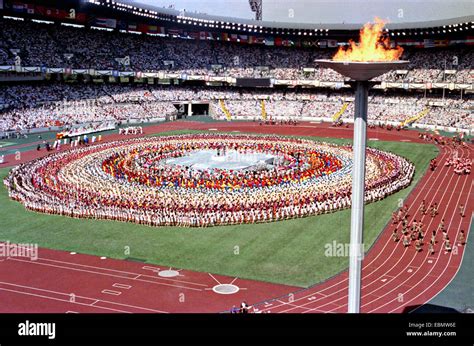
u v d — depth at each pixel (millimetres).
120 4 115438
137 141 99000
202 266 39969
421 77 131375
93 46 128625
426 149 93812
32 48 114812
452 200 59938
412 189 65188
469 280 37719
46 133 108000
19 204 56938
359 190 26125
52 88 121438
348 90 143375
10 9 106438
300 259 41594
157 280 37281
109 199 54781
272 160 80812
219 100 144625
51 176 66625
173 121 133750
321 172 71188
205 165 75500
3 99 108688
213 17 137250
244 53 150125
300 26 141750
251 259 41500
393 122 126188
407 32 131250
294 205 54125
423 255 42969
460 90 128625
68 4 112125
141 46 138750
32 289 35625
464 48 132000
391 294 35312
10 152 87000
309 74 144375
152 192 59156
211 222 50031
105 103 127125
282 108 141000
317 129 120250
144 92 138000
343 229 49156
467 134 111938
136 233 47688
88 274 38312
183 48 146500
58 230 48375
